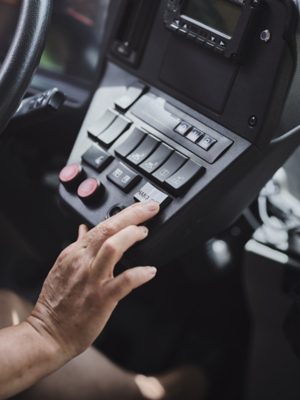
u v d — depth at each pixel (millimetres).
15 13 1254
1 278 1537
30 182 1566
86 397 1168
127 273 902
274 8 918
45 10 971
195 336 1517
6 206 1522
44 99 1055
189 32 1018
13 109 931
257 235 1218
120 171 1024
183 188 974
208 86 1017
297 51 927
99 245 924
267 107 957
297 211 1193
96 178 1037
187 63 1041
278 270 1181
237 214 1134
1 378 914
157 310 1558
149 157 1019
